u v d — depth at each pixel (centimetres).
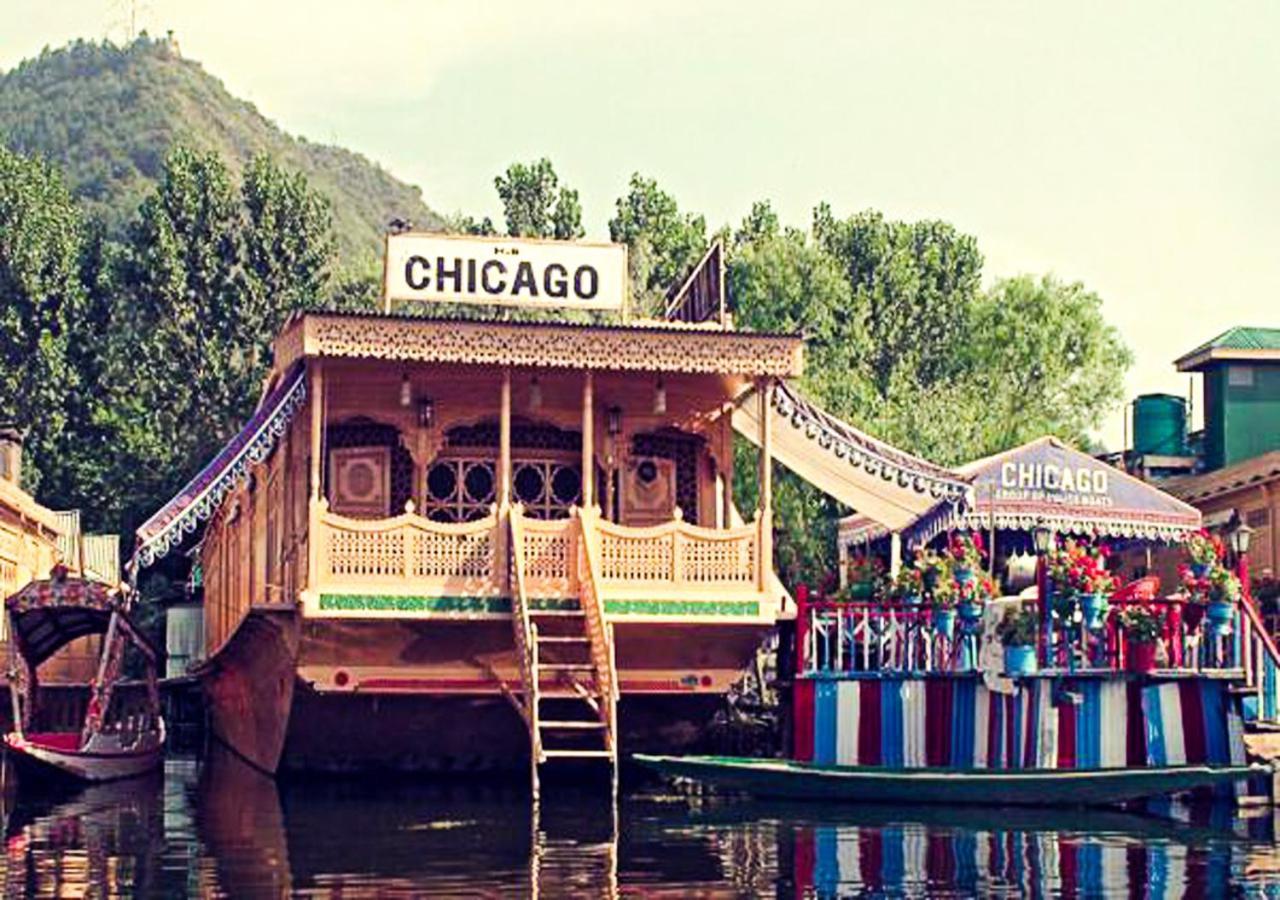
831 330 5266
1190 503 3575
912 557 3036
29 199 5853
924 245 6178
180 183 6003
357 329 2397
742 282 5350
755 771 2203
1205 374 3866
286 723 2498
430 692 2419
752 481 4331
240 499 3117
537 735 2223
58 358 5700
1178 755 2197
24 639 3309
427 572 2375
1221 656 2192
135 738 3095
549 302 2505
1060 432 4844
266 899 1493
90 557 5119
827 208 6244
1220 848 1778
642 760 2270
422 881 1579
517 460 2695
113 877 1638
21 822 2164
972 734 2259
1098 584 2186
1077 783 2095
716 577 2453
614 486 2738
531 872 1627
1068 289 5297
